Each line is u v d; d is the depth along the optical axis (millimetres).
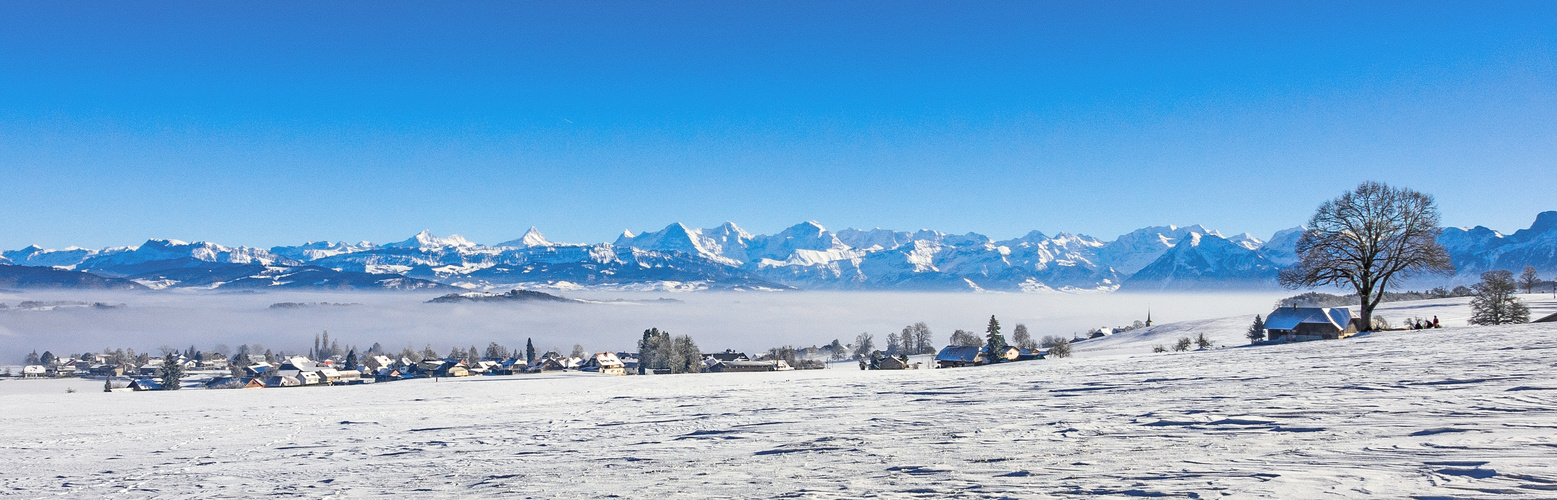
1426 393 11391
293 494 9180
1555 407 9055
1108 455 7855
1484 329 31875
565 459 10906
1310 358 22078
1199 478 6121
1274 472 6117
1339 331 60375
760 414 15586
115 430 17828
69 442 15883
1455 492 4945
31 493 10305
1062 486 6316
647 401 20641
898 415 13875
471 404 22047
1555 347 18812
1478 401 9977
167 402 25859
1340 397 11680
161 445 15016
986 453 8672
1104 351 101250
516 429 15414
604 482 8578
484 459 11438
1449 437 7277
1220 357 26328
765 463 9219
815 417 14422
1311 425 8875
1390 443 7199
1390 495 5012
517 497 7957
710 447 11211
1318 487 5398
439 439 14234
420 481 9641
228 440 15539
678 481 8281
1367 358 20000
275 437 15789
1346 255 48469
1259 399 12125
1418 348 22500
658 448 11445
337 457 12531
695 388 25250
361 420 18578
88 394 29828
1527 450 6316
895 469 8023
